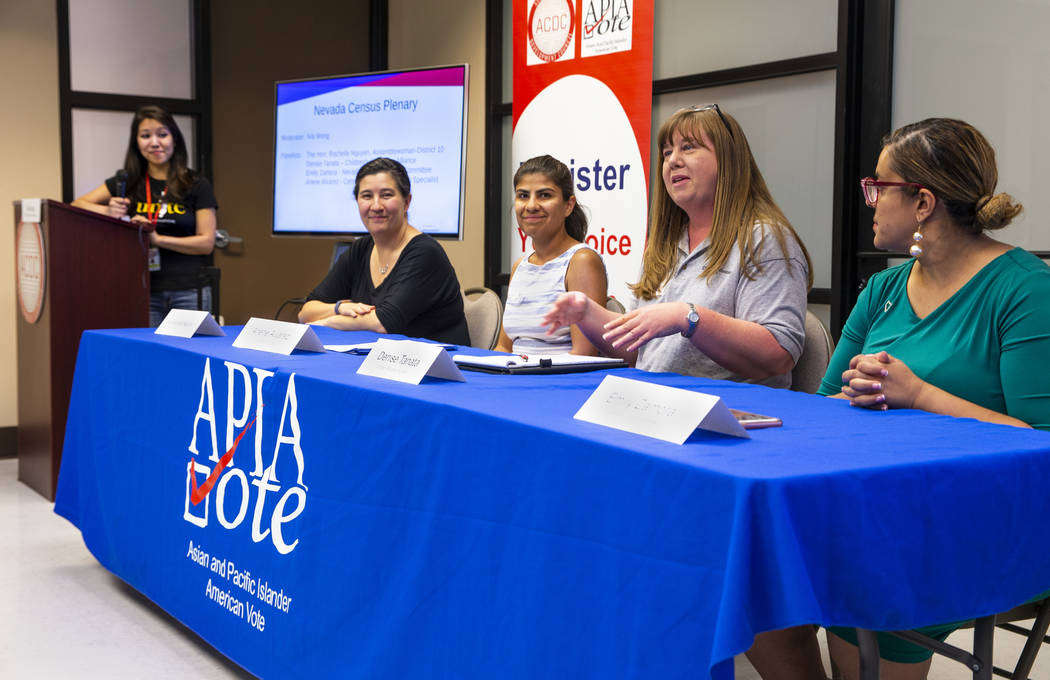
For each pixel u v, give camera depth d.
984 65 3.33
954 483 1.13
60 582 2.83
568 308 1.97
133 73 5.38
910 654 1.57
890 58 3.62
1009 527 1.17
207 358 2.15
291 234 5.00
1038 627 1.51
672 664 1.06
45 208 3.75
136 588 2.51
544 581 1.25
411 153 4.63
